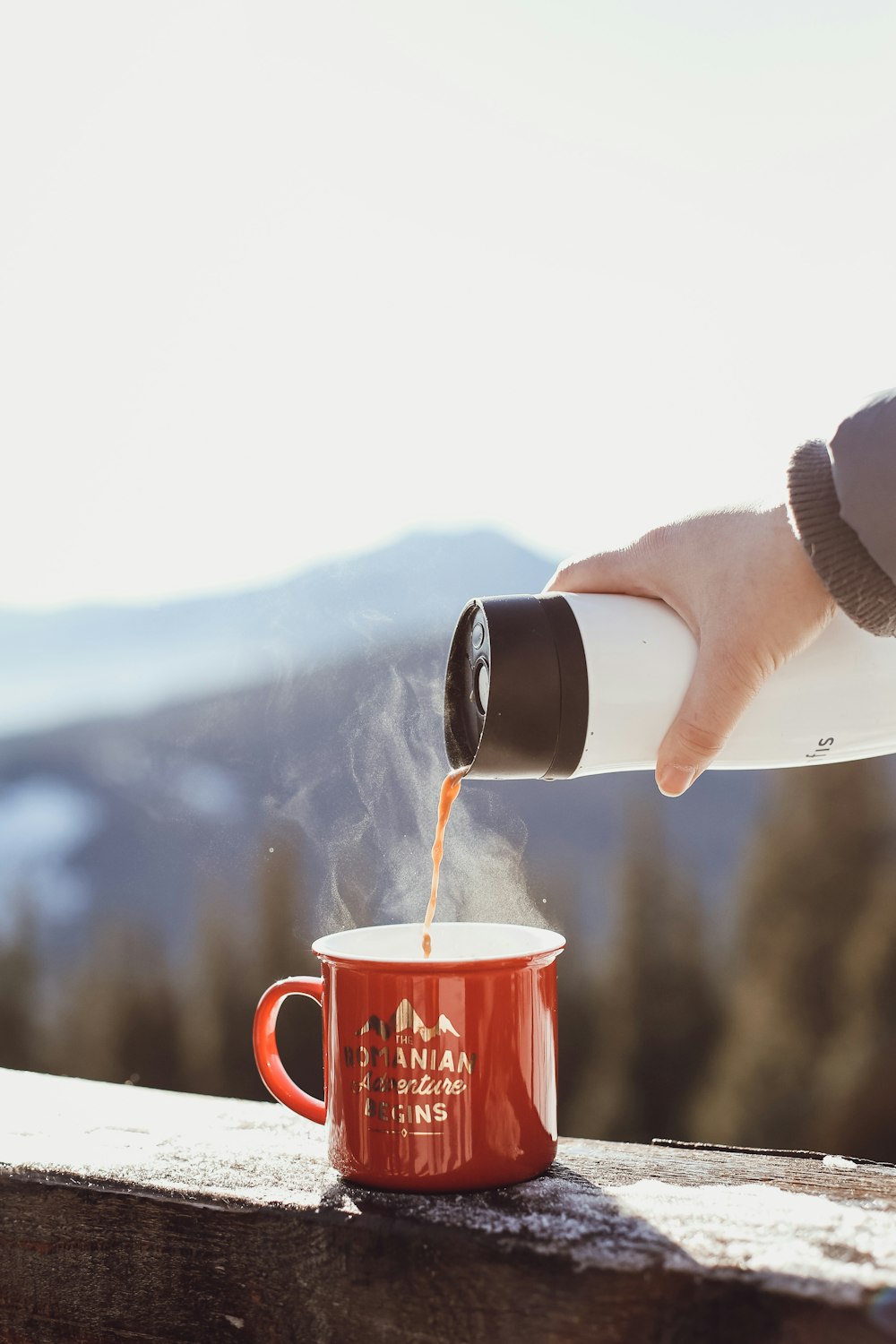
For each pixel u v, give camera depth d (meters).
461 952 0.92
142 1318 0.74
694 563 0.85
